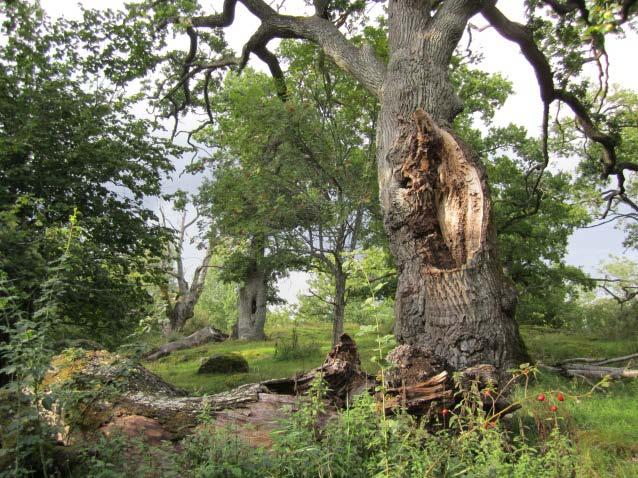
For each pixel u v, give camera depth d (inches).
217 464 176.1
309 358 775.1
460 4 525.3
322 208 657.0
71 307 563.2
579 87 764.6
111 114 682.8
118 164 622.8
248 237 711.1
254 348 1028.5
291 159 665.0
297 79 770.8
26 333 169.3
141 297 644.7
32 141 559.2
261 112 665.0
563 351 666.2
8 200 518.9
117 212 625.6
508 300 406.6
